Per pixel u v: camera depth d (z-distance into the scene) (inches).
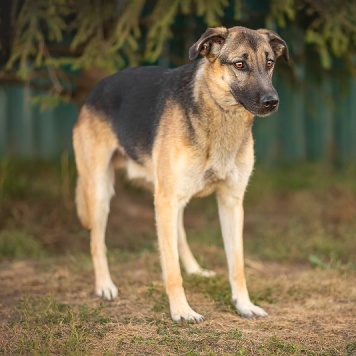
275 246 476.4
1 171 585.0
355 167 663.8
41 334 304.3
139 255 451.2
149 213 565.3
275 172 665.6
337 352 288.0
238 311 341.1
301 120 697.6
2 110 685.9
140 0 445.1
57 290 382.0
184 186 331.9
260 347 291.9
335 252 455.5
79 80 523.2
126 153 382.6
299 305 358.3
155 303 356.2
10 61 449.7
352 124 698.8
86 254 466.9
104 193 390.3
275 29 539.5
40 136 692.7
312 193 614.9
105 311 343.3
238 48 316.8
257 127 675.4
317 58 542.9
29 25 459.8
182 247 411.5
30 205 557.6
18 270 423.8
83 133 397.7
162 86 358.9
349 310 345.7
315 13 497.7
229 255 350.0
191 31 534.0
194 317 325.7
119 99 383.9
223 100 322.0
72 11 468.4
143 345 295.3
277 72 538.0
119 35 438.6
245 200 596.4
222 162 333.4
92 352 287.3
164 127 337.4
